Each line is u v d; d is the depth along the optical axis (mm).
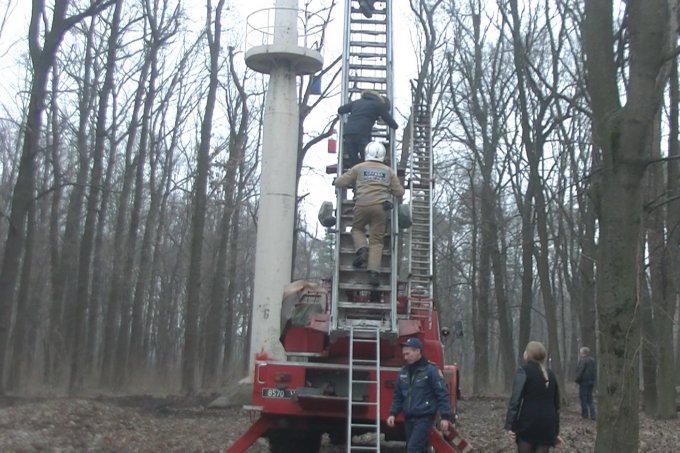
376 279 9609
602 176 7293
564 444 13359
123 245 37312
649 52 7051
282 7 19703
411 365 8383
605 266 7113
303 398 9383
